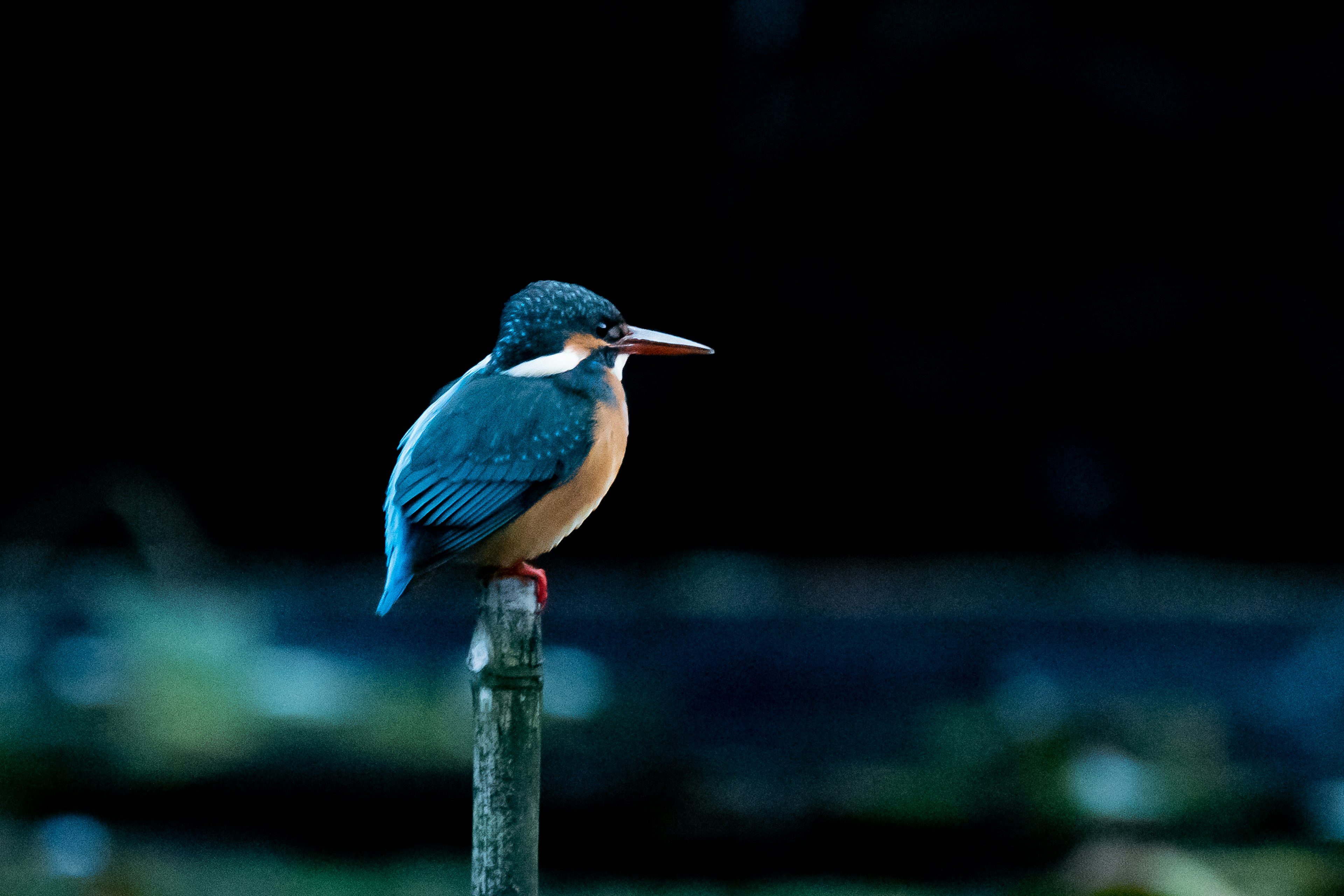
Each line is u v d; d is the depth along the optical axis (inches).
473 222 668.7
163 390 668.7
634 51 641.0
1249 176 649.0
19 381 653.3
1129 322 655.8
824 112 649.0
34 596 361.7
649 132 657.0
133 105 637.9
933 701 320.2
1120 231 660.1
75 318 657.6
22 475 652.7
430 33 629.0
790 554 663.1
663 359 658.2
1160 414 664.4
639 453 661.3
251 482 674.8
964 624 341.1
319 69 637.3
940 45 631.8
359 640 343.0
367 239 666.8
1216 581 545.3
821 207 663.8
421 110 649.0
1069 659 336.2
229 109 642.8
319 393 677.9
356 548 676.7
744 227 663.8
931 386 661.3
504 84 647.1
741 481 663.8
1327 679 310.3
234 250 663.1
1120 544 657.6
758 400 665.0
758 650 330.3
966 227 659.4
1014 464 665.6
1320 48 631.8
